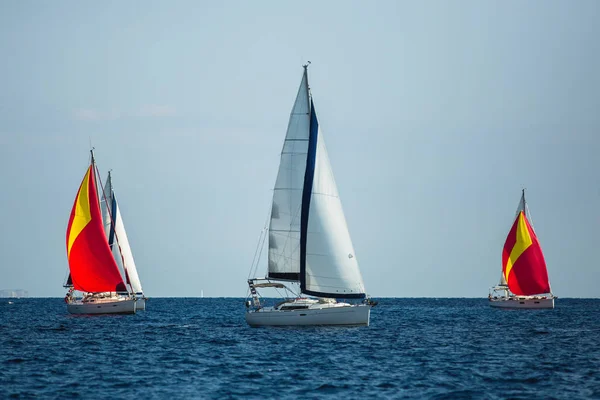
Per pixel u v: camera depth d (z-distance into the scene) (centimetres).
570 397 15375
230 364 19075
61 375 17612
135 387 16225
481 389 16100
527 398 15275
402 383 16700
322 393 15650
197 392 15738
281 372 17950
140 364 19175
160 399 15100
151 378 17238
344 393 15662
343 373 17850
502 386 16438
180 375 17600
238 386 16325
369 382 16775
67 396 15362
